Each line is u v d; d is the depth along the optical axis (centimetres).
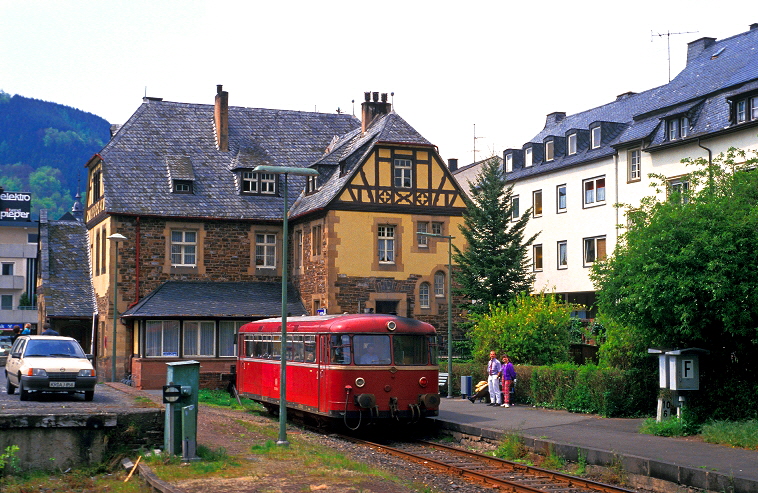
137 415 1689
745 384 1970
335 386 2206
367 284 3647
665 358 1980
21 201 8306
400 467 1752
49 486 1452
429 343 2303
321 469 1517
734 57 3888
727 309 1867
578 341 3500
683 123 3869
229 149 4184
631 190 4184
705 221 1922
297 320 2519
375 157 3703
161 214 3769
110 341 3719
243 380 2942
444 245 3781
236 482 1387
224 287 3838
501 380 2697
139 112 4216
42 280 4322
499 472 1673
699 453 1622
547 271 4919
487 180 3769
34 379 2125
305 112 4566
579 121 5175
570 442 1791
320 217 3700
